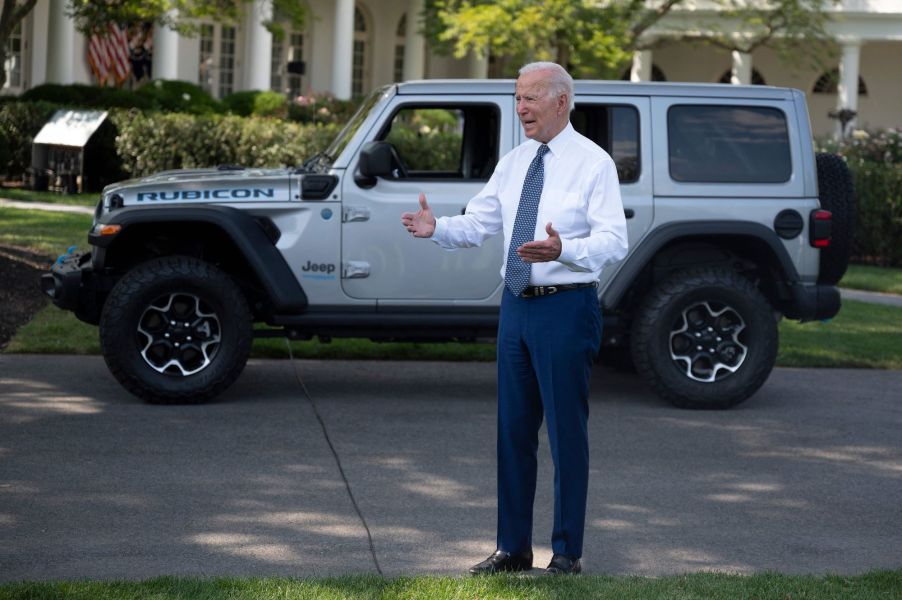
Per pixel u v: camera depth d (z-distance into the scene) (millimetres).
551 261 4223
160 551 4758
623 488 5945
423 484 5871
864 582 4473
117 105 23281
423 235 4555
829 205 7891
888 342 10516
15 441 6336
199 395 7301
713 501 5773
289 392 7855
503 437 4594
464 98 7555
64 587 4070
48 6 27906
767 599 4207
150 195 7332
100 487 5594
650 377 7711
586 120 7805
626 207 7602
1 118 21000
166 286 7215
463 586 4242
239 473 5926
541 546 5027
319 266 7430
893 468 6508
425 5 27859
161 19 18188
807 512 5645
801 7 26578
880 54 38750
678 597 4184
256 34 29750
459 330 7594
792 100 7816
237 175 7578
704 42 29391
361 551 4863
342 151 7523
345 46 31641
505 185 4555
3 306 10047
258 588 4156
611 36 21672
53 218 15836
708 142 7742
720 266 7852
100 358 8625
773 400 8156
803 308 7770
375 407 7512
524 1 21281
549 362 4445
